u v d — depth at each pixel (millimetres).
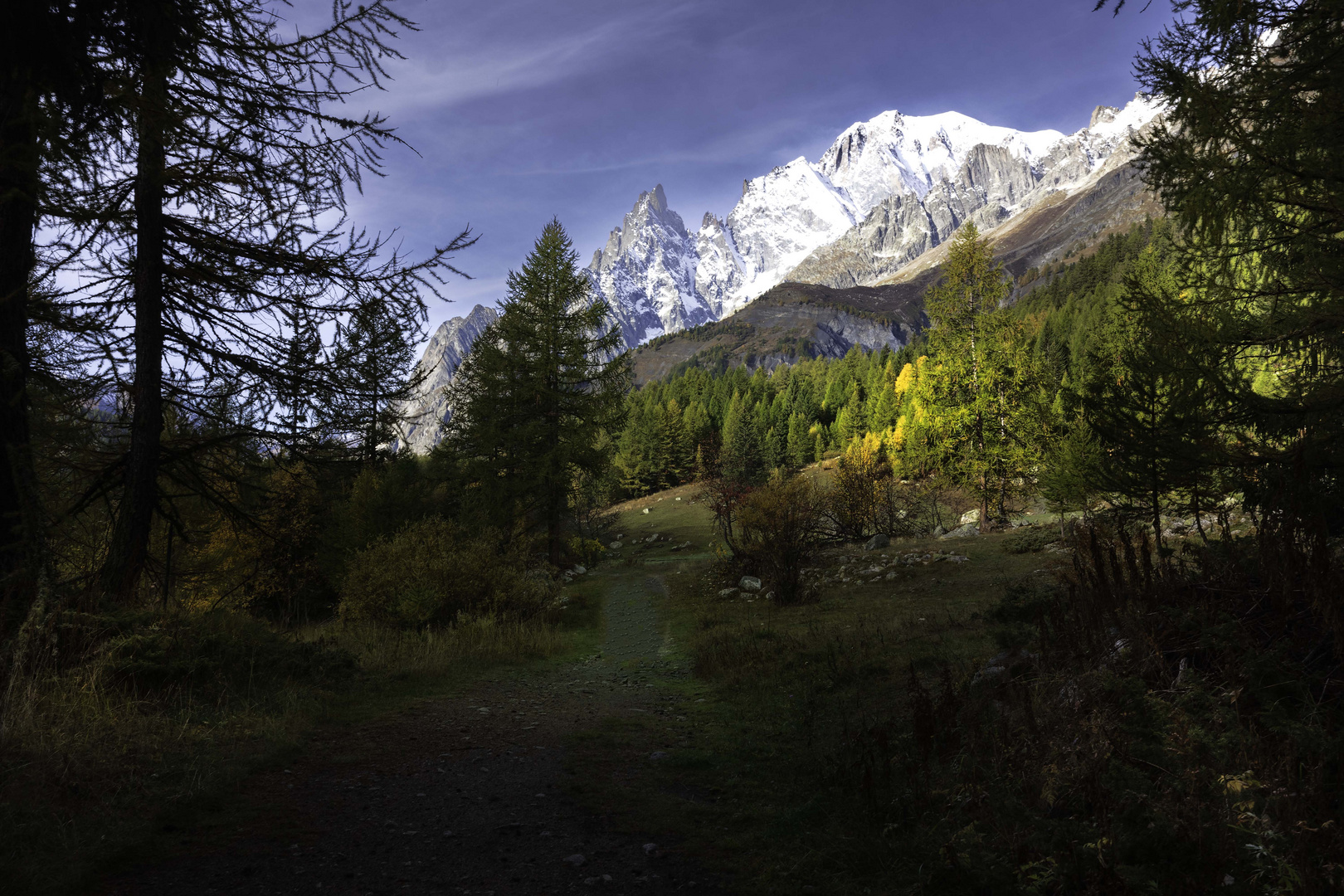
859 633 11055
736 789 5035
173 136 6516
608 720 7488
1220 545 5262
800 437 83125
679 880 3537
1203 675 3996
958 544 23281
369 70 6930
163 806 4117
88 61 6242
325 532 19047
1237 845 2625
